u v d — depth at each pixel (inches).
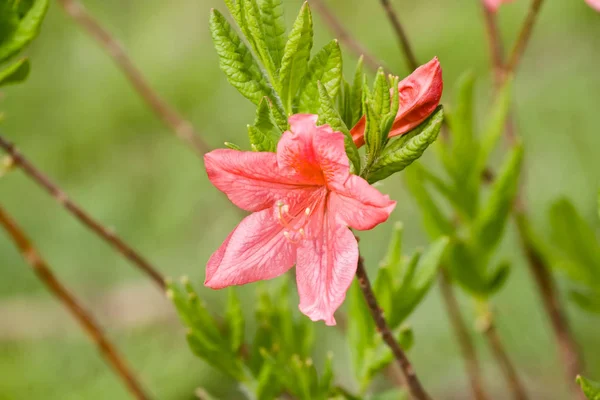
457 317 35.9
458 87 34.5
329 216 28.7
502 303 47.6
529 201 51.3
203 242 56.9
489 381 46.6
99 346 34.2
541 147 54.3
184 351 46.2
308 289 28.5
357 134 28.4
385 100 27.8
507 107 34.4
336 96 28.7
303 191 29.0
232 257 28.9
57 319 50.4
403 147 27.9
